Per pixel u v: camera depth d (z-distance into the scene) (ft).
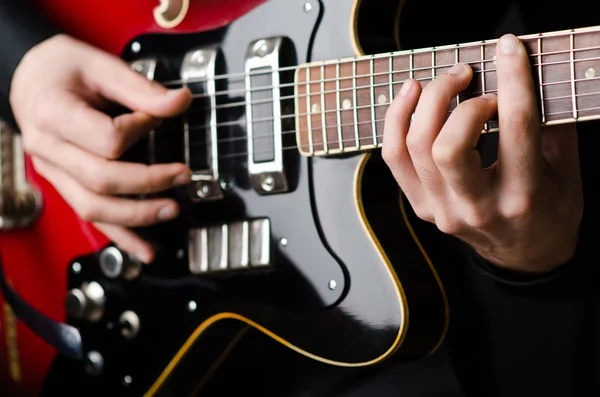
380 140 3.69
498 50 3.39
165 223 4.07
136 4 4.17
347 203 3.78
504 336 3.86
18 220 4.43
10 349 4.57
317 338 3.84
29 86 4.15
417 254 3.81
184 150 4.01
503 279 3.75
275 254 3.89
